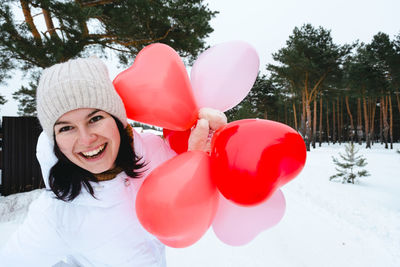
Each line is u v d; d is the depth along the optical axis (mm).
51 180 834
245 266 2629
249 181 693
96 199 862
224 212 1016
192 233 789
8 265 791
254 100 39125
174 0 7750
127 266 974
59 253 873
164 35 8336
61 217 832
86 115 750
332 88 30703
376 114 42969
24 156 6613
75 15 5570
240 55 1125
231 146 740
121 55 9711
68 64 770
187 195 729
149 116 921
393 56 24219
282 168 709
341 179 8414
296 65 24234
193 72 1179
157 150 1173
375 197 6250
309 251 3035
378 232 3922
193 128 1060
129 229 951
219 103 1117
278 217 1031
